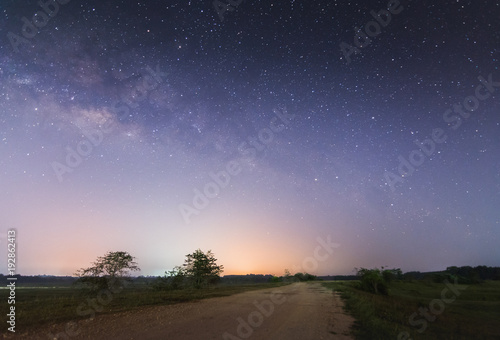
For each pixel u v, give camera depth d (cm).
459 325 1412
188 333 818
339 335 870
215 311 1263
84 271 2194
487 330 1360
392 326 1076
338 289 3262
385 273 5962
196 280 3259
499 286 5609
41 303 1355
